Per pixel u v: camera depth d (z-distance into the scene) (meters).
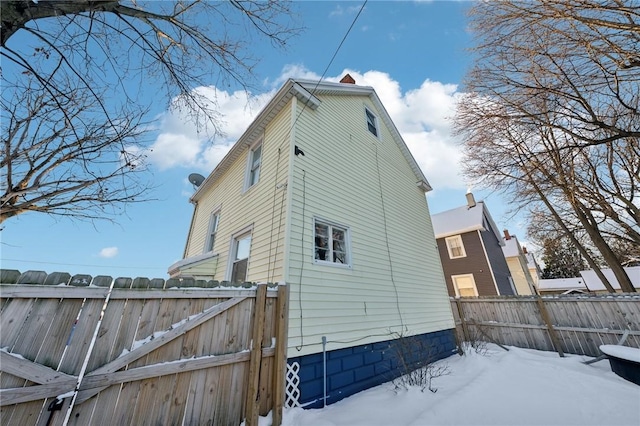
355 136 7.38
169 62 3.33
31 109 3.65
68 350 2.07
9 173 3.55
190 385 2.60
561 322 6.85
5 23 1.96
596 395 3.61
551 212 9.94
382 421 3.09
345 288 4.96
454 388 4.04
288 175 4.93
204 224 9.25
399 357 5.23
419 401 3.59
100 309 2.31
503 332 7.85
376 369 4.78
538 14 3.92
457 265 16.36
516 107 5.32
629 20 3.39
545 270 30.09
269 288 3.58
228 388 2.84
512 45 4.55
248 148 7.52
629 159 8.24
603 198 8.69
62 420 1.92
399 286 6.40
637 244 8.90
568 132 4.87
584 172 8.98
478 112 6.25
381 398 3.87
